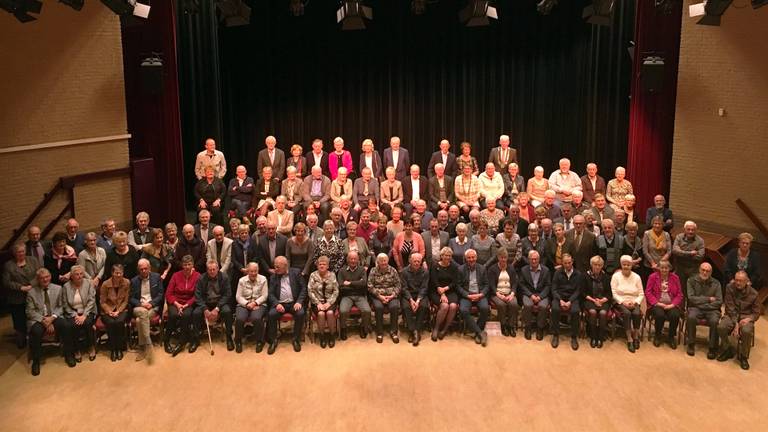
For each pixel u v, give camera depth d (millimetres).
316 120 13945
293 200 11398
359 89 13875
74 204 10984
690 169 11578
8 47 10047
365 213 10141
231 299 9016
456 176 12117
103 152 11312
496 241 9883
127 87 11922
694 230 9719
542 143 13930
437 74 13852
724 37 10953
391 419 7523
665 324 9766
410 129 14000
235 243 9523
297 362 8648
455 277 9266
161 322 8953
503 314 9219
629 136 12133
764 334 9297
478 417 7559
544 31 13594
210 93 13375
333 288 9070
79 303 8641
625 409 7695
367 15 10773
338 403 7801
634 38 12109
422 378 8289
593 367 8531
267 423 7469
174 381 8242
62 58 10656
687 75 11430
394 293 9133
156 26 11727
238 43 13602
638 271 9914
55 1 10484
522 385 8148
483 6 10758
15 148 10188
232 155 13883
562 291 9102
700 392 8023
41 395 7953
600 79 13328
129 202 11734
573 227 9945
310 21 13641
